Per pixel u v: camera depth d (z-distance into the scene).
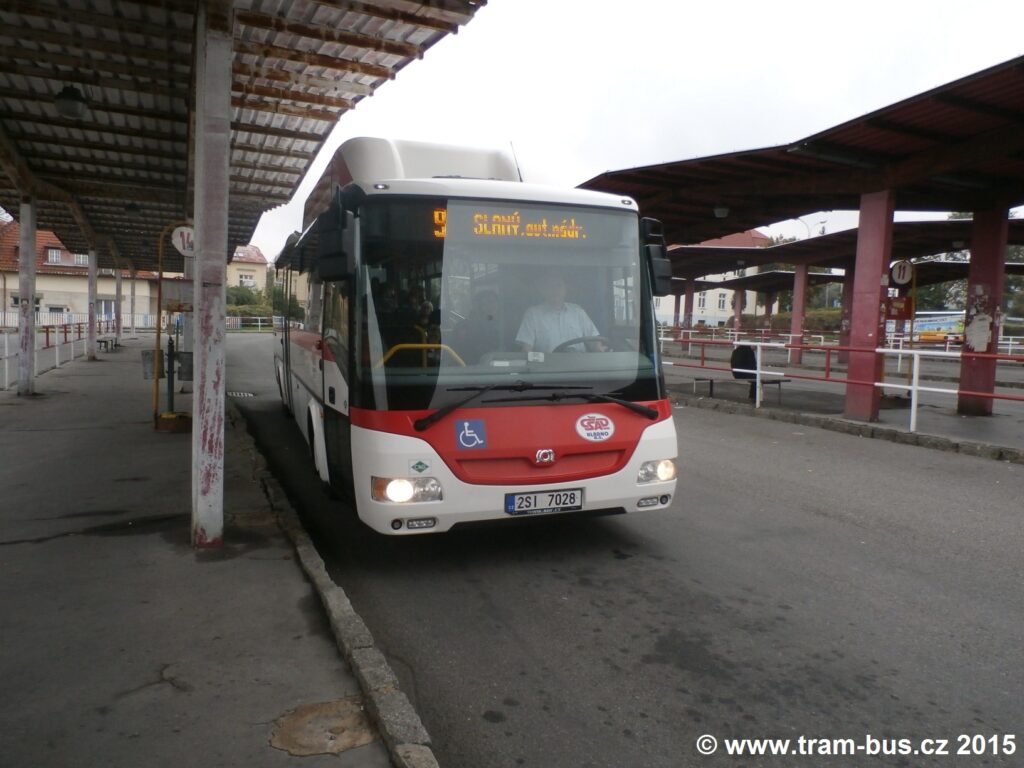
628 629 4.55
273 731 3.28
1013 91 9.07
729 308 81.44
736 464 9.21
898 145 11.18
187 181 12.99
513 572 5.52
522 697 3.77
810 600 4.98
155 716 3.38
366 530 6.51
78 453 9.02
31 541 5.77
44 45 8.61
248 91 10.16
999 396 9.62
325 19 7.81
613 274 5.79
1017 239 19.31
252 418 12.70
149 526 6.16
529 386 5.28
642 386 5.62
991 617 4.71
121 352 26.86
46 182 14.46
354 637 4.04
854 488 7.98
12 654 3.96
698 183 14.57
